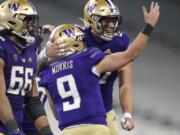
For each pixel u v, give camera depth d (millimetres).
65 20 35031
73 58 12789
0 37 11531
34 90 12234
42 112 12281
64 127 12758
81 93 12648
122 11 38938
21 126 12820
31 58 11844
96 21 13422
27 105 12227
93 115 12531
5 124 11367
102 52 12734
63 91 12805
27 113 12898
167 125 29500
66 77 12781
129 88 14141
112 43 13836
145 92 31500
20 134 11359
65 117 12719
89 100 12594
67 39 12875
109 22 13422
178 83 33625
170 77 34156
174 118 30047
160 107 30406
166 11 41875
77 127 12555
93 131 12461
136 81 32562
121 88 14164
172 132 29172
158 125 29188
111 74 13734
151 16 12188
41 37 12375
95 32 13547
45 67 13227
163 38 39000
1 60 11367
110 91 13969
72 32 12969
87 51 12781
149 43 37750
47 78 13062
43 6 35438
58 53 12922
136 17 38969
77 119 12586
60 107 12859
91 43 13703
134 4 40406
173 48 38469
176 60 36875
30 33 11711
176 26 40719
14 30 11547
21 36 11594
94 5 13500
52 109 13297
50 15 34844
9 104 11375
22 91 11750
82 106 12586
